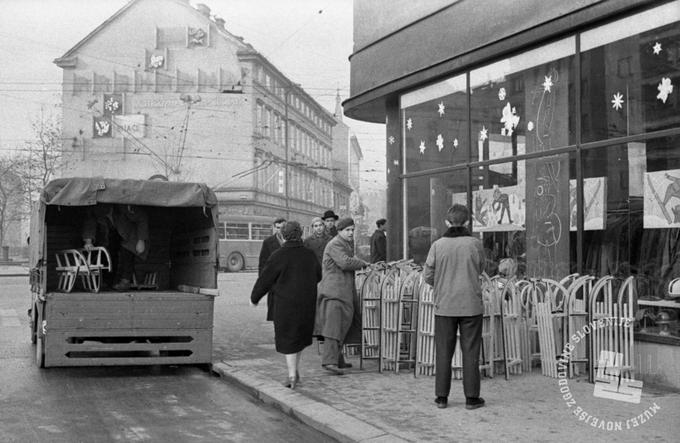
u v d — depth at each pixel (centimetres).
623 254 834
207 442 583
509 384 753
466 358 651
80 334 874
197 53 5306
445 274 654
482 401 656
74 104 5372
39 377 877
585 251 884
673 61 771
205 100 5256
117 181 916
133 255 1073
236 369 891
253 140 5181
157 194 932
